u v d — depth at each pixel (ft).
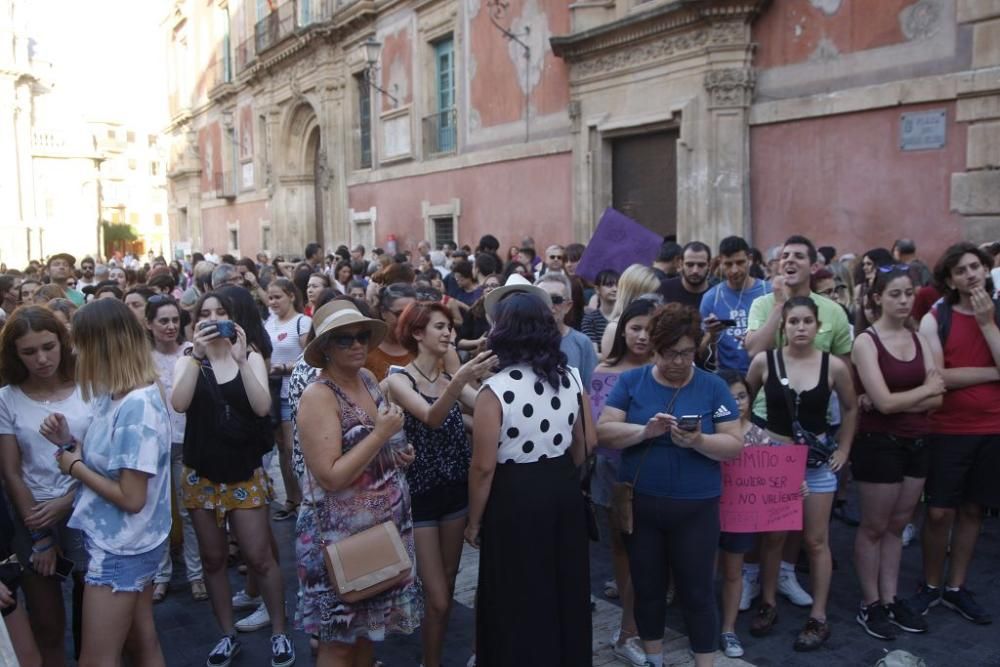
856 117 30.42
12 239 125.90
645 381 12.57
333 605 10.26
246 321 15.56
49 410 11.48
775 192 33.60
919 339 14.26
